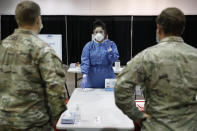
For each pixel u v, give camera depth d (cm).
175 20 123
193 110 126
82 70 289
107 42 296
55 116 138
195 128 127
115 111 197
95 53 290
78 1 618
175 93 122
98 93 256
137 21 602
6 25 601
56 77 132
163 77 123
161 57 123
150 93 129
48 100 135
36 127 136
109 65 299
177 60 122
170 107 123
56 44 480
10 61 133
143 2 615
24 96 132
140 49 611
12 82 133
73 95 247
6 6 618
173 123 123
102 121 175
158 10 616
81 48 615
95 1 616
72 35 612
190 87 123
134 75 127
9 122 133
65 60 619
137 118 133
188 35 591
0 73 135
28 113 133
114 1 616
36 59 132
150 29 602
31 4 137
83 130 165
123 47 612
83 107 207
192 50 126
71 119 170
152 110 128
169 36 127
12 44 135
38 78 135
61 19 608
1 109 134
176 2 609
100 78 295
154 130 125
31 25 138
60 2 620
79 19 608
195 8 606
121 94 129
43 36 477
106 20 605
